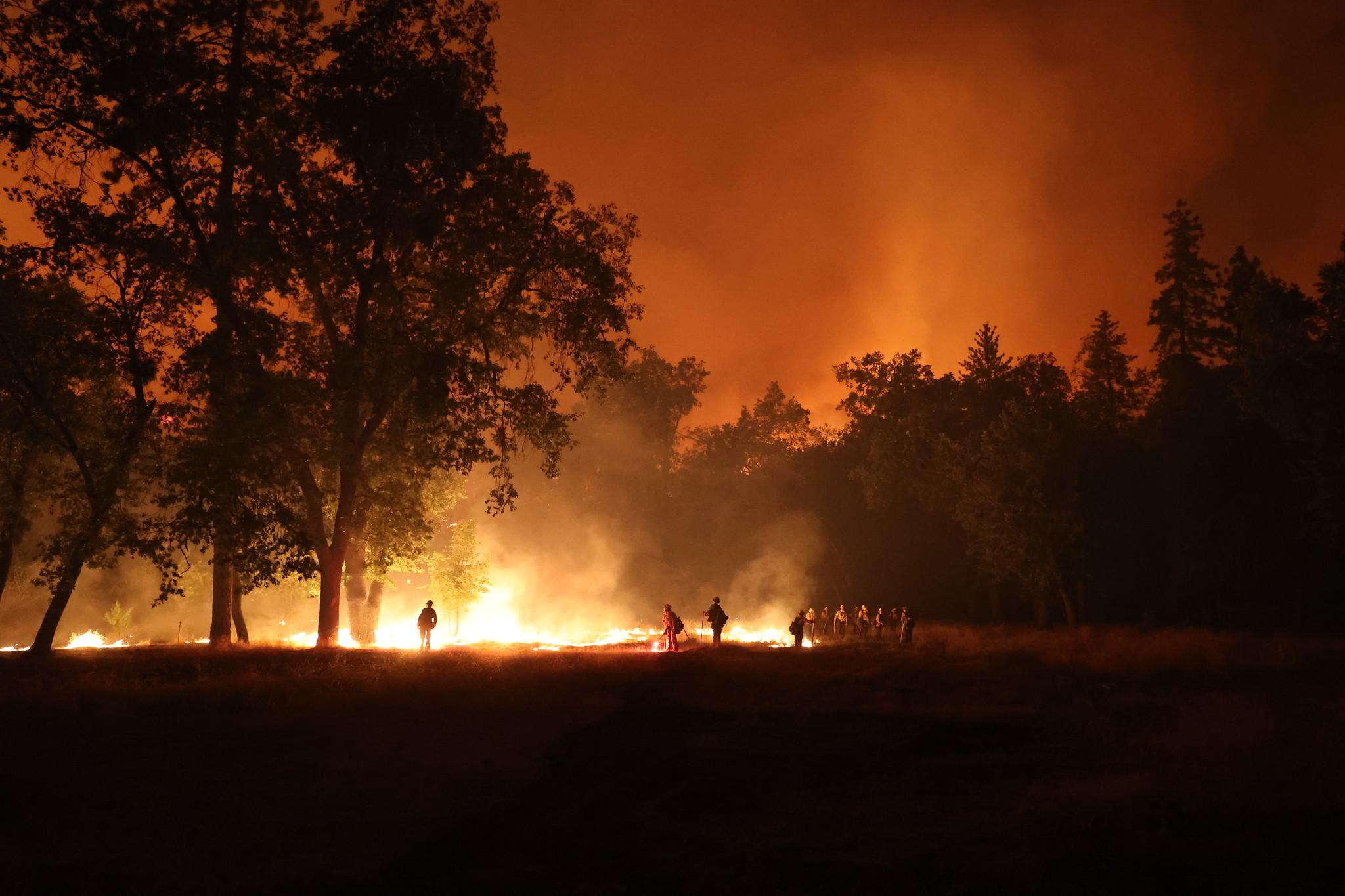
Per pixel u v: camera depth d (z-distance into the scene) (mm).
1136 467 56656
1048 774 11008
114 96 24531
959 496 57281
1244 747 11641
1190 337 70875
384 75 26891
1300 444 46250
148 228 26219
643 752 12547
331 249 27766
